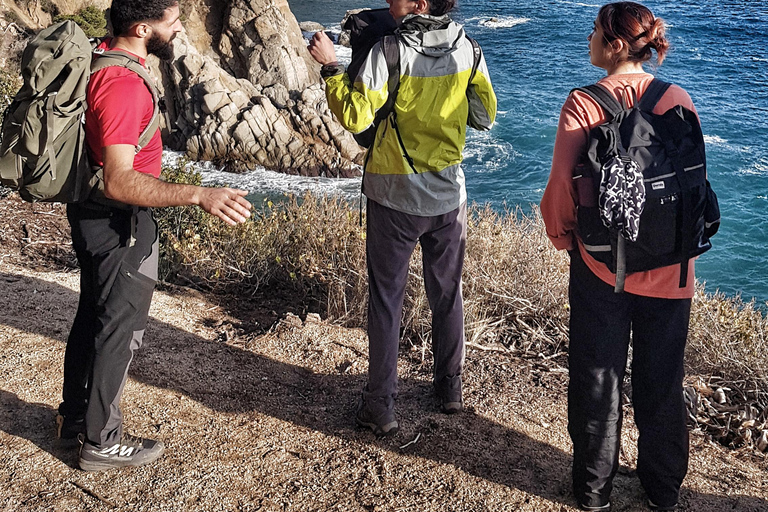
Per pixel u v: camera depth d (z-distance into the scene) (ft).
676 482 8.89
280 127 68.33
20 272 16.05
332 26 149.48
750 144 78.07
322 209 17.66
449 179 9.79
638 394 8.83
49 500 8.78
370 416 10.34
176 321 14.17
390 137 9.50
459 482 9.45
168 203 7.88
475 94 9.94
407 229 9.79
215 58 85.81
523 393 11.80
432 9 9.30
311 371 12.53
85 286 9.17
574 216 8.44
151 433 10.23
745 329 14.08
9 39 75.10
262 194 62.34
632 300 8.46
